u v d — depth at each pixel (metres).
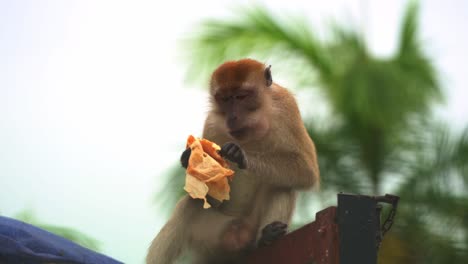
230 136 9.47
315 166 9.54
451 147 16.30
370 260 6.33
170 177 15.53
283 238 7.28
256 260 7.87
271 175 9.01
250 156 9.12
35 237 6.64
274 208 8.91
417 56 17.34
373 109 16.16
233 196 9.19
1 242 6.48
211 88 9.80
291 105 9.60
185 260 9.01
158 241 8.76
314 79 17.17
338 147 16.38
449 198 15.84
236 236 8.71
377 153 16.39
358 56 17.30
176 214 8.84
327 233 6.42
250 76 9.55
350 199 6.43
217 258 8.95
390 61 17.34
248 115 9.36
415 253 15.44
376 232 6.40
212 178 7.82
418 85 16.70
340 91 16.48
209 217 8.85
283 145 9.34
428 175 16.08
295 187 9.19
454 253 15.39
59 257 6.60
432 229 15.66
